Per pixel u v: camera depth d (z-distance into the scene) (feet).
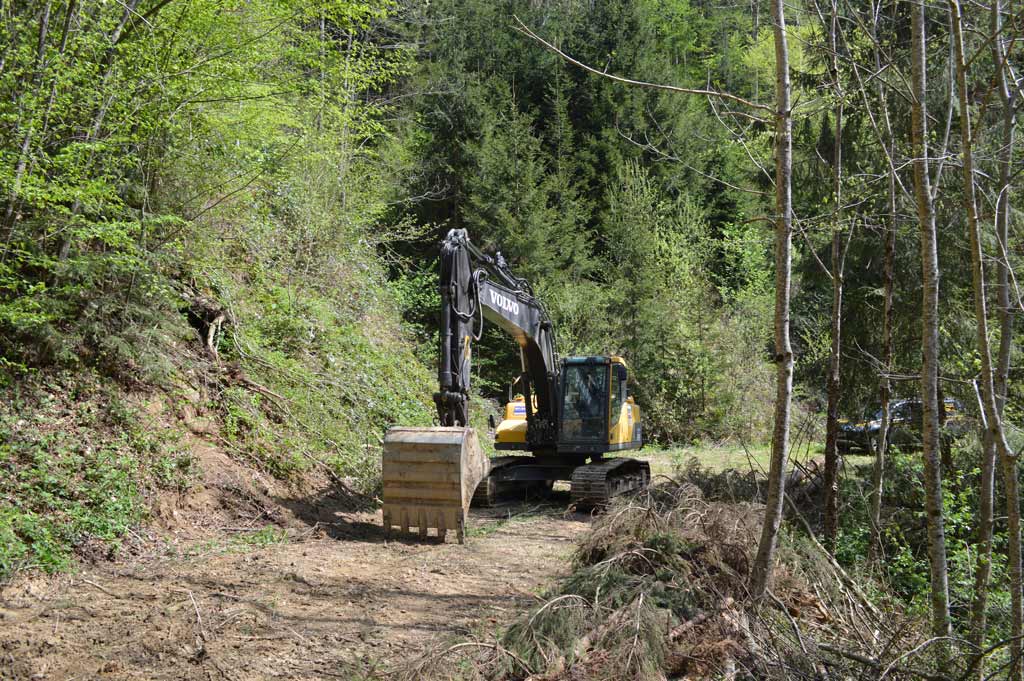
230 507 32.40
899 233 35.58
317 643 20.08
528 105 108.68
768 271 98.63
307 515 34.37
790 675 18.01
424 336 76.38
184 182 37.68
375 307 63.98
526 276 91.35
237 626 20.98
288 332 48.16
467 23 112.88
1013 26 20.53
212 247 44.06
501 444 47.75
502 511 41.78
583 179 103.60
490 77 105.91
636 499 29.48
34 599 22.07
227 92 36.55
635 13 110.73
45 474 26.76
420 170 96.89
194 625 20.84
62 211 29.76
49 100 29.86
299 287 54.54
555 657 17.85
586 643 18.45
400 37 98.68
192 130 37.11
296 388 43.42
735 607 20.58
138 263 32.50
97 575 24.41
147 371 33.96
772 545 21.03
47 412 29.78
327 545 30.30
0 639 19.16
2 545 23.45
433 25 105.40
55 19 31.81
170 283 37.19
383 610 22.84
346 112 60.90
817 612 22.77
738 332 86.74
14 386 29.63
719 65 96.07
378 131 76.69
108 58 32.96
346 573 26.45
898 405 38.14
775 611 21.24
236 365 41.11
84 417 30.60
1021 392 33.73
